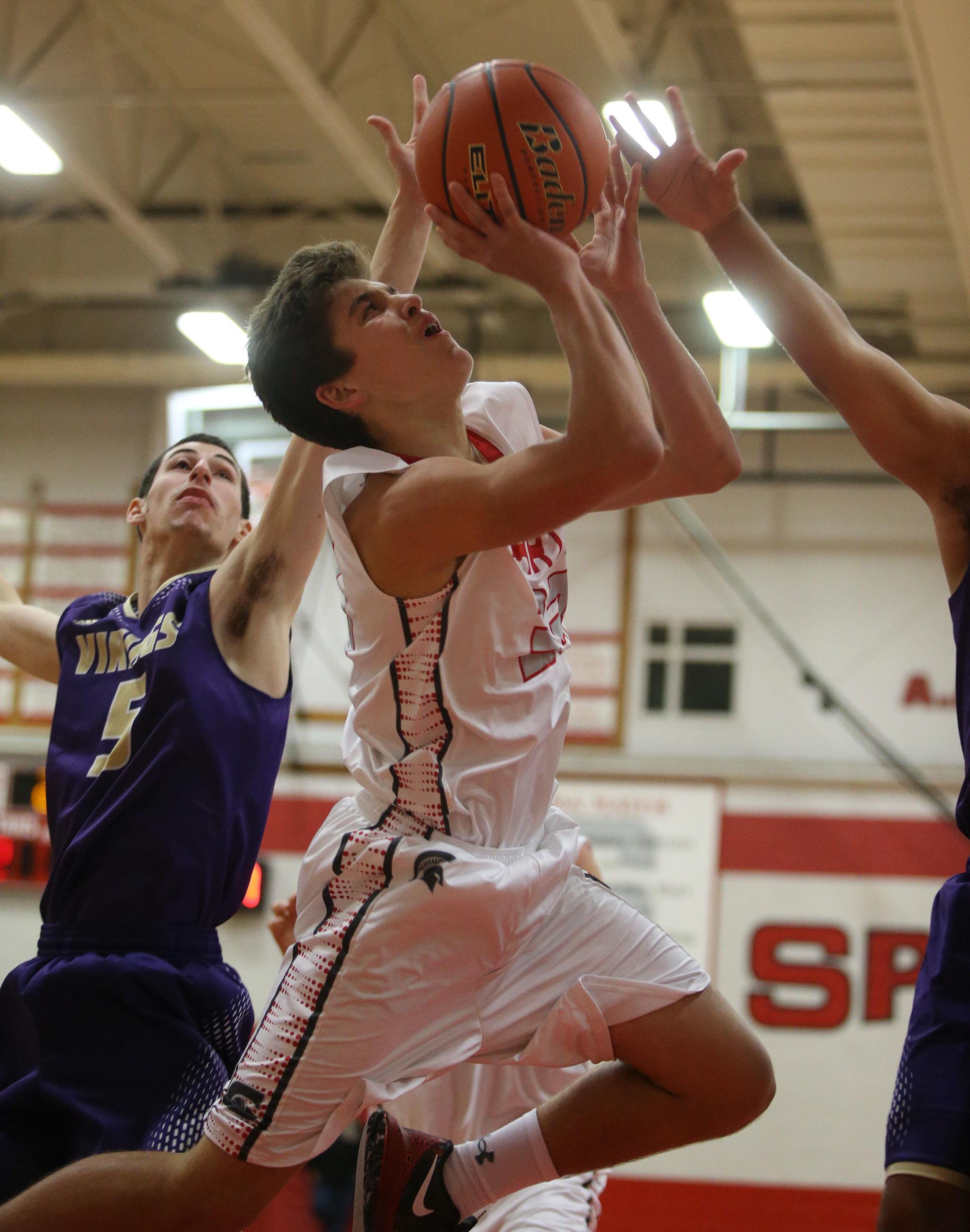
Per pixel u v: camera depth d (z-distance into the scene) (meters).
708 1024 2.79
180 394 11.82
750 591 13.16
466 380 2.85
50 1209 2.74
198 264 13.38
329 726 13.11
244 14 8.94
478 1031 2.76
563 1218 3.84
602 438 2.43
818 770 12.38
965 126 8.30
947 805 12.05
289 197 13.23
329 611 13.34
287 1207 9.05
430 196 2.66
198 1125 3.21
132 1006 3.27
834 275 12.09
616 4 9.85
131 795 3.38
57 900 3.43
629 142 2.89
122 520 14.30
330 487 2.72
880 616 12.92
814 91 9.34
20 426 14.68
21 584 14.30
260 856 12.72
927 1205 2.61
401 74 10.98
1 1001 3.48
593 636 13.27
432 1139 3.02
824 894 12.10
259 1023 2.81
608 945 2.86
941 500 2.94
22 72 10.66
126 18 10.60
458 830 2.75
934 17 7.14
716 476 3.13
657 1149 2.88
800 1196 11.40
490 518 2.51
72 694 3.68
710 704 12.96
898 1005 11.77
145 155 12.48
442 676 2.73
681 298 13.25
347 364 2.80
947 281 11.89
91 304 14.43
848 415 2.93
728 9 9.85
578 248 2.89
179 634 3.52
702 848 12.38
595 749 13.05
